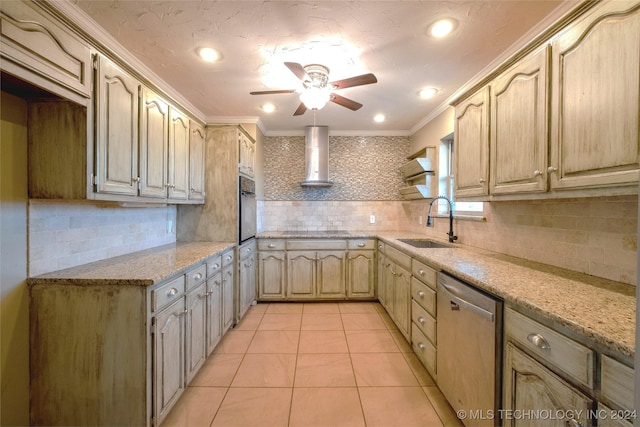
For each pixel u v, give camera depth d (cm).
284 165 400
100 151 147
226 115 330
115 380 138
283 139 400
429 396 179
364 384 191
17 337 134
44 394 138
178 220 285
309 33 170
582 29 111
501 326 120
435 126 320
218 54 194
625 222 125
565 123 119
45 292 138
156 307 145
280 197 400
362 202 404
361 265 349
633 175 93
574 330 85
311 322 291
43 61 116
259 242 346
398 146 403
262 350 235
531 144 138
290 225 401
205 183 283
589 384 81
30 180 139
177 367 165
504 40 178
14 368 133
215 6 146
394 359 221
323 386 188
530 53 140
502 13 153
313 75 203
